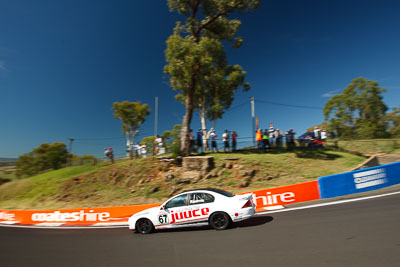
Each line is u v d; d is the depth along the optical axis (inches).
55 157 1242.6
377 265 144.5
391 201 301.9
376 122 1083.3
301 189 390.9
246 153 724.0
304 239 208.4
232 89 1018.7
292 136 765.9
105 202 576.7
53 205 612.4
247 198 276.7
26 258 251.0
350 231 213.6
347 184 392.2
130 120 1465.3
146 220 310.0
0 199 762.8
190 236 267.6
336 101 1171.3
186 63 677.9
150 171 663.1
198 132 753.6
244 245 212.7
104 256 231.1
